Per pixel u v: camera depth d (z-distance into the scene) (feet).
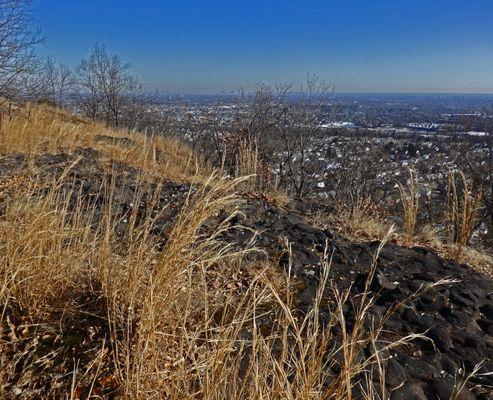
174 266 7.58
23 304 7.61
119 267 8.66
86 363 6.78
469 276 11.92
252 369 6.17
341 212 17.79
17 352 6.76
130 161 23.56
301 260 12.16
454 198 16.28
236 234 13.34
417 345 8.59
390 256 12.87
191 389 6.34
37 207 9.05
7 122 25.48
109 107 74.38
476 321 9.61
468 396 7.28
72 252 8.88
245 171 20.61
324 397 5.42
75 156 22.61
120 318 7.66
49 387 6.31
